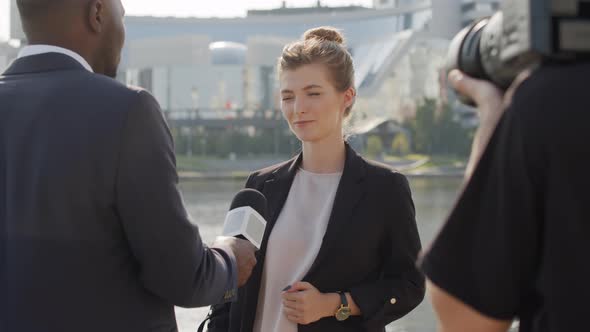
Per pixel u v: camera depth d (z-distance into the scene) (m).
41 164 1.30
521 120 0.89
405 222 1.85
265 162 77.69
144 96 1.35
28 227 1.31
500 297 0.92
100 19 1.45
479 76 1.05
